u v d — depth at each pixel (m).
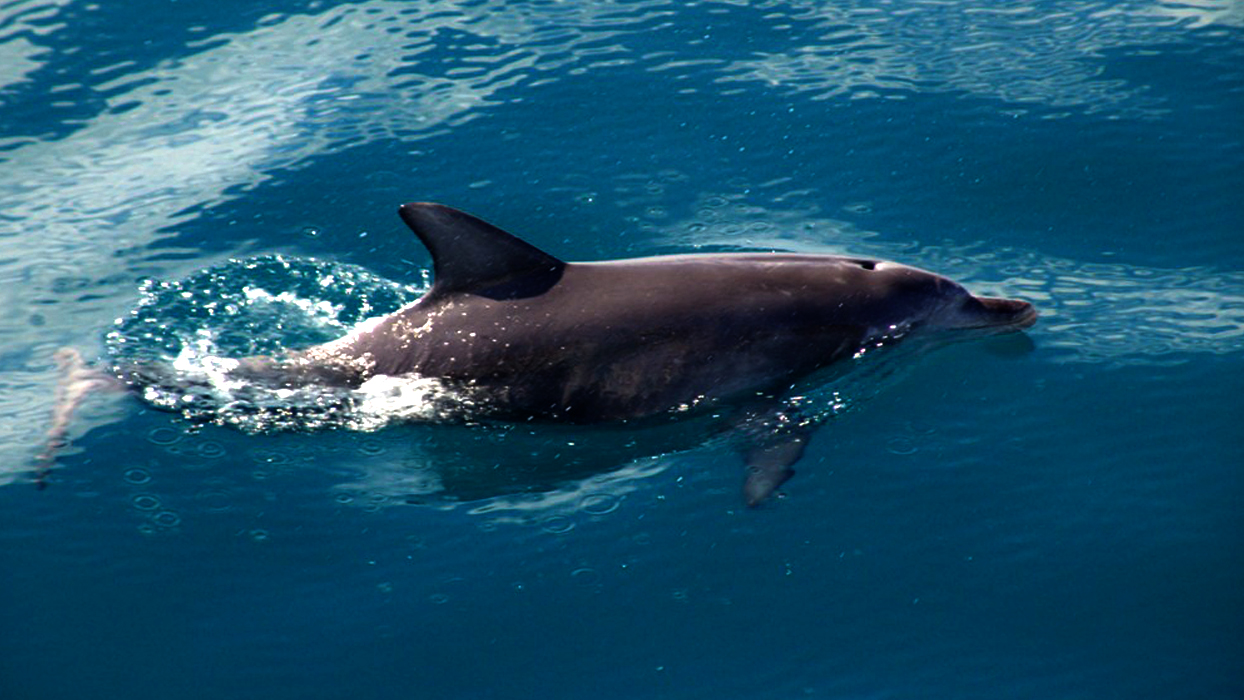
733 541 30.78
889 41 54.03
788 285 36.69
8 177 47.09
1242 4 55.66
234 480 33.06
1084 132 47.84
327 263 42.31
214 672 27.64
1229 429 33.88
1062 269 41.53
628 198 45.12
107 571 30.28
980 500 31.89
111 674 27.59
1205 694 26.31
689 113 49.47
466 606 29.14
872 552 30.36
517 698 26.92
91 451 33.97
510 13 56.47
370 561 30.47
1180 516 31.08
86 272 42.03
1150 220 43.66
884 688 26.84
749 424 34.66
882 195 45.28
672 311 35.28
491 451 34.19
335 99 50.88
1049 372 36.47
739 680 27.14
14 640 28.41
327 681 27.42
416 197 45.41
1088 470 32.78
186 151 48.34
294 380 35.81
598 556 30.42
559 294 35.22
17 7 56.84
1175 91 49.97
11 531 31.41
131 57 53.88
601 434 34.59
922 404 35.44
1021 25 55.09
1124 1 56.62
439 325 35.38
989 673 27.09
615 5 56.97
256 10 57.06
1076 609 28.59
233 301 40.38
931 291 37.78
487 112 49.72
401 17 56.41
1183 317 38.78
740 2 57.06
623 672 27.44
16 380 37.19
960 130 48.16
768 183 45.91
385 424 34.69
